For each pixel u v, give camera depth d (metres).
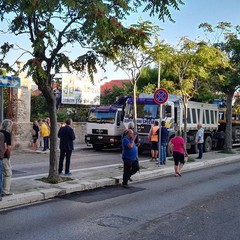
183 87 18.58
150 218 7.73
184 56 17.39
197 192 10.63
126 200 9.45
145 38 11.12
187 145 21.17
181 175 14.05
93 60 11.09
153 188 11.21
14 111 21.53
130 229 6.94
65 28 10.27
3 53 10.55
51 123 10.95
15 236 6.47
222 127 26.55
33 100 29.80
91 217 7.76
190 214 8.10
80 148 22.67
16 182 10.77
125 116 20.14
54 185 10.45
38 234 6.59
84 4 9.12
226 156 20.69
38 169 14.03
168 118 19.22
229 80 20.66
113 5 10.03
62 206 8.73
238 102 28.42
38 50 9.44
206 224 7.34
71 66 11.13
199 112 22.61
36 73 9.52
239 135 27.50
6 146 8.75
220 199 9.70
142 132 19.12
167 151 18.91
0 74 11.42
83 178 11.82
